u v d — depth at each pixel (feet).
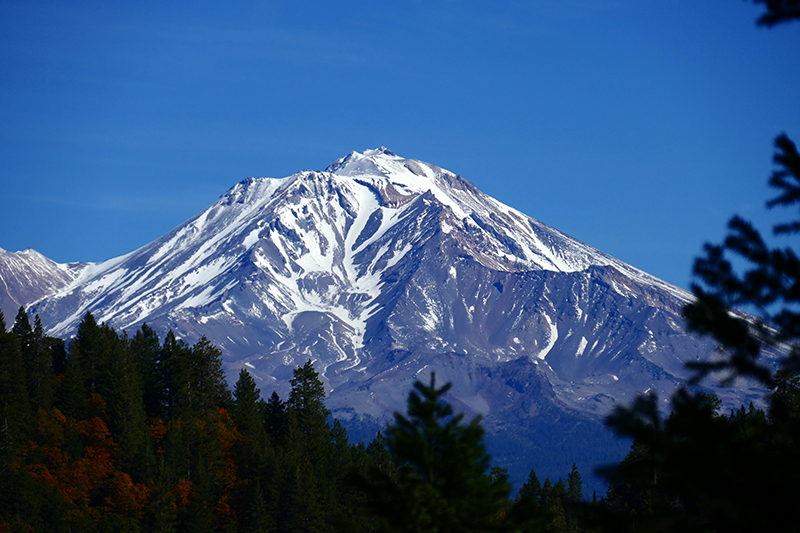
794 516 163.02
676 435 171.63
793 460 165.07
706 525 176.76
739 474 165.07
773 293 183.11
